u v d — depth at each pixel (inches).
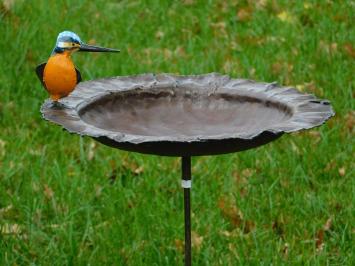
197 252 319.6
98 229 337.4
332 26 501.7
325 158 381.4
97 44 489.7
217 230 333.1
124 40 498.6
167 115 264.8
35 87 439.2
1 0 500.4
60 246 323.6
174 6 550.9
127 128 255.3
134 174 380.2
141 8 544.1
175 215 343.0
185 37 507.8
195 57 475.5
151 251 319.3
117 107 261.7
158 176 372.8
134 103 265.1
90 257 314.8
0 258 314.0
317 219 341.1
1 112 422.3
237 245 323.6
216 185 363.3
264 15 529.0
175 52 484.7
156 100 268.4
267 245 323.0
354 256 315.6
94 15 529.0
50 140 406.0
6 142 395.2
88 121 247.8
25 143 397.7
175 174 375.2
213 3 553.0
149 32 512.1
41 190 355.9
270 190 354.9
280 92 260.7
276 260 312.2
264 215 345.4
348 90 428.5
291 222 339.0
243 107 263.7
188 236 267.6
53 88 244.7
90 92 259.1
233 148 227.0
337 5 531.8
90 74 449.7
